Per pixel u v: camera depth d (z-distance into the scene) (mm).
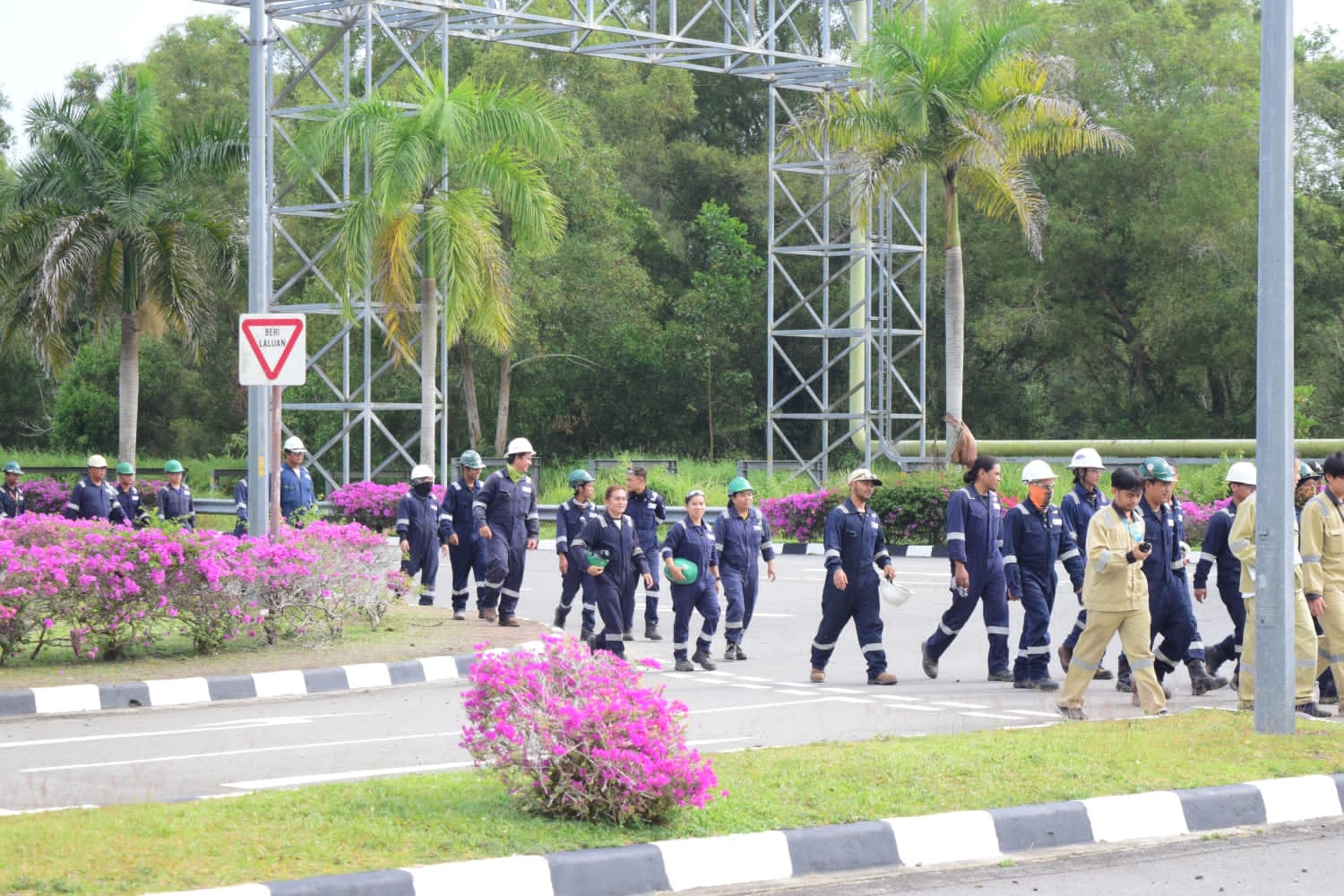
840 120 39500
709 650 20094
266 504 21750
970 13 41344
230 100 75750
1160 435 64688
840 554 18453
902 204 66062
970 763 12086
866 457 44438
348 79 38719
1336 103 60688
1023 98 38188
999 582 18594
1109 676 18406
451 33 40844
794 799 10883
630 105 70312
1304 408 58312
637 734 10062
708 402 70250
